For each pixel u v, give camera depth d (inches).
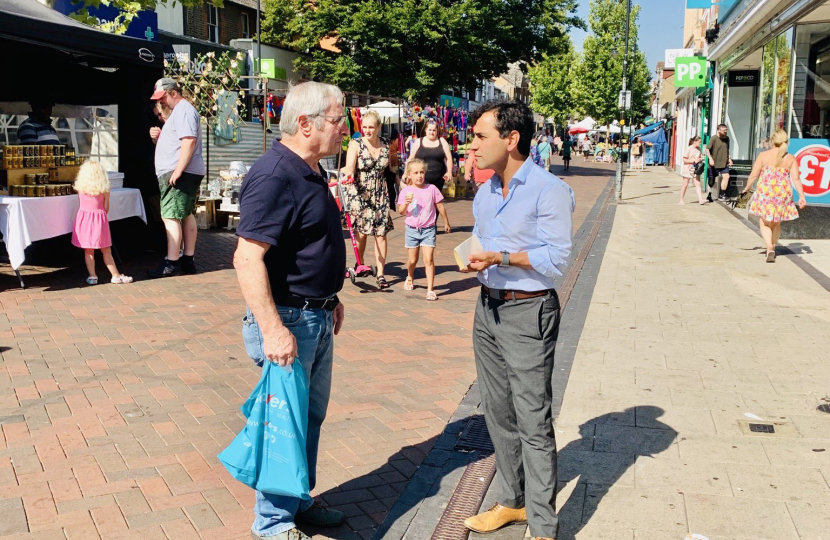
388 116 677.9
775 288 329.1
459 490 148.3
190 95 473.7
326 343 126.1
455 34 1035.3
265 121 522.9
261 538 123.6
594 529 134.3
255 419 115.6
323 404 130.5
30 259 363.6
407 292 324.8
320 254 118.5
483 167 124.8
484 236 130.6
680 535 131.9
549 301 124.3
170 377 205.0
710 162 720.3
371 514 139.1
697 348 242.2
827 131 471.8
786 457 162.1
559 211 121.5
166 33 836.6
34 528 129.0
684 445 168.9
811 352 236.5
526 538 132.7
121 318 262.2
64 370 207.9
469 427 179.3
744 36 650.2
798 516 137.6
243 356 224.7
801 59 472.7
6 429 168.9
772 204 382.0
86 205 308.7
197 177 331.9
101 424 173.0
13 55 374.9
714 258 406.9
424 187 307.4
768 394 200.2
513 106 123.0
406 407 191.3
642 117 2293.3
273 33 1168.2
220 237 444.8
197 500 140.1
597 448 167.9
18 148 305.0
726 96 754.2
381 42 1026.7
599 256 419.5
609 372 219.6
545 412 125.6
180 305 282.7
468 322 277.6
